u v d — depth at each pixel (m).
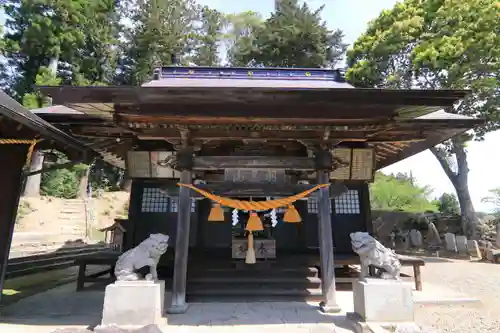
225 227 10.41
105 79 29.64
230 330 5.34
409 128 7.25
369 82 19.16
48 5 21.94
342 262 8.61
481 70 15.16
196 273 7.94
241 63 28.81
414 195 27.27
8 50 22.42
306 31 24.31
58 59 25.03
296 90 5.25
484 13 14.53
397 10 18.77
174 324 5.64
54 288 8.91
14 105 6.09
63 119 7.27
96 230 22.09
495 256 13.46
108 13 28.19
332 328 5.43
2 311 6.45
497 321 6.14
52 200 23.22
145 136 6.66
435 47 15.76
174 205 10.27
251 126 6.30
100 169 33.31
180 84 7.22
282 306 6.85
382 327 5.08
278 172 7.05
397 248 18.88
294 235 10.41
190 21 34.06
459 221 20.34
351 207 10.48
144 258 5.65
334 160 7.96
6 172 6.52
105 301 5.30
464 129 7.21
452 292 8.25
